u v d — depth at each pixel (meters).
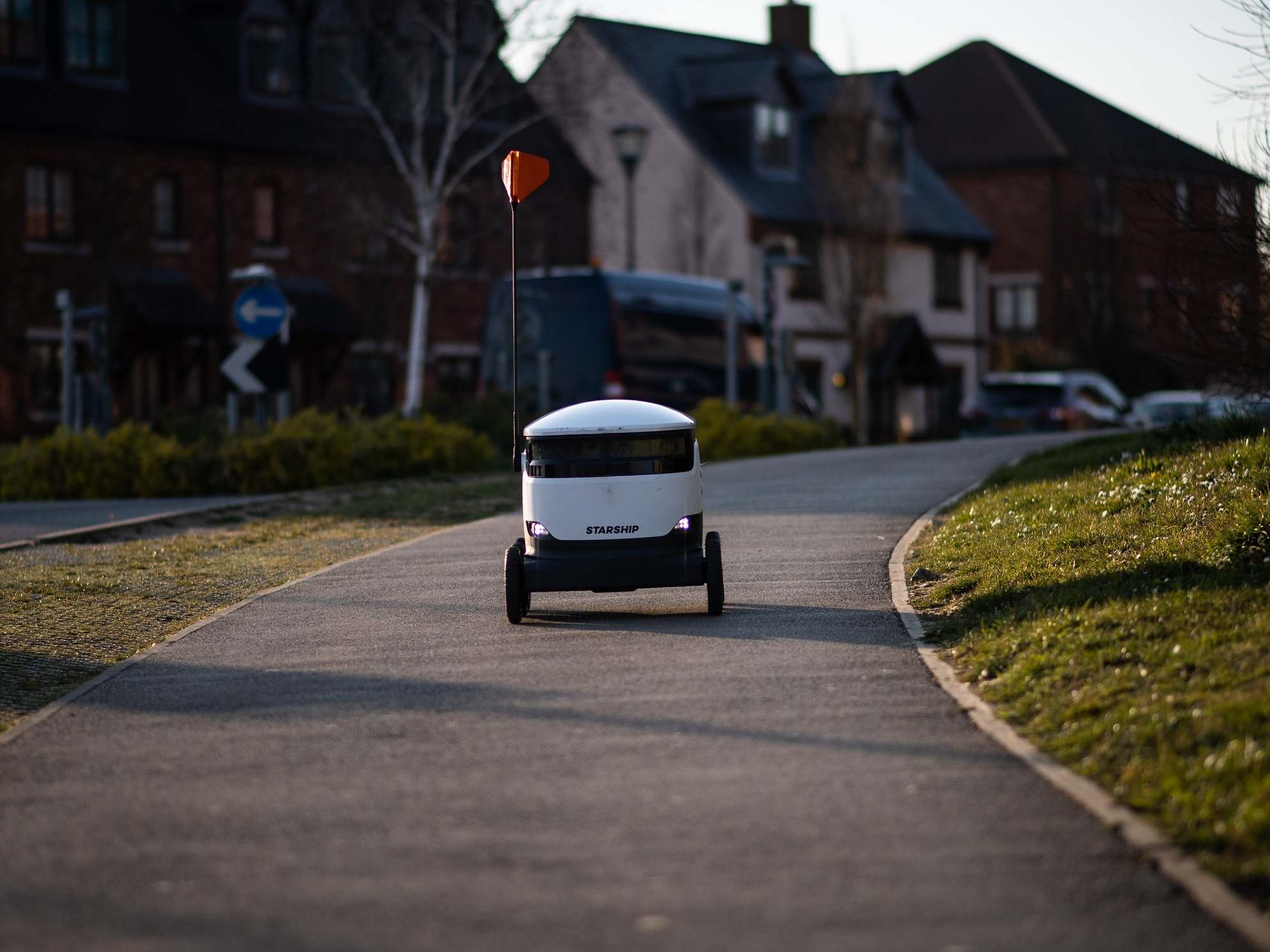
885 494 24.89
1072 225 78.06
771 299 45.12
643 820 8.66
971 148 83.06
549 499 15.06
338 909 7.41
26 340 49.25
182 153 52.12
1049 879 7.57
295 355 54.19
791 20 83.50
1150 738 9.31
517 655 13.66
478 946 6.88
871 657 12.95
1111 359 74.12
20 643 15.41
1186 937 6.83
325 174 54.72
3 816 9.28
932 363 70.50
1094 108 87.06
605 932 7.01
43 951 7.00
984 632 12.99
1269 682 9.82
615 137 45.34
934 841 8.19
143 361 51.31
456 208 57.41
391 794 9.39
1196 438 21.50
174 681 13.17
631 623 15.09
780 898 7.40
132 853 8.42
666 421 15.12
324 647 14.44
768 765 9.73
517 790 9.37
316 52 55.34
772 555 19.03
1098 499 17.53
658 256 66.25
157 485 30.95
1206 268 19.83
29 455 31.47
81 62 51.22
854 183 64.38
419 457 33.38
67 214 50.31
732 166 66.75
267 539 22.91
